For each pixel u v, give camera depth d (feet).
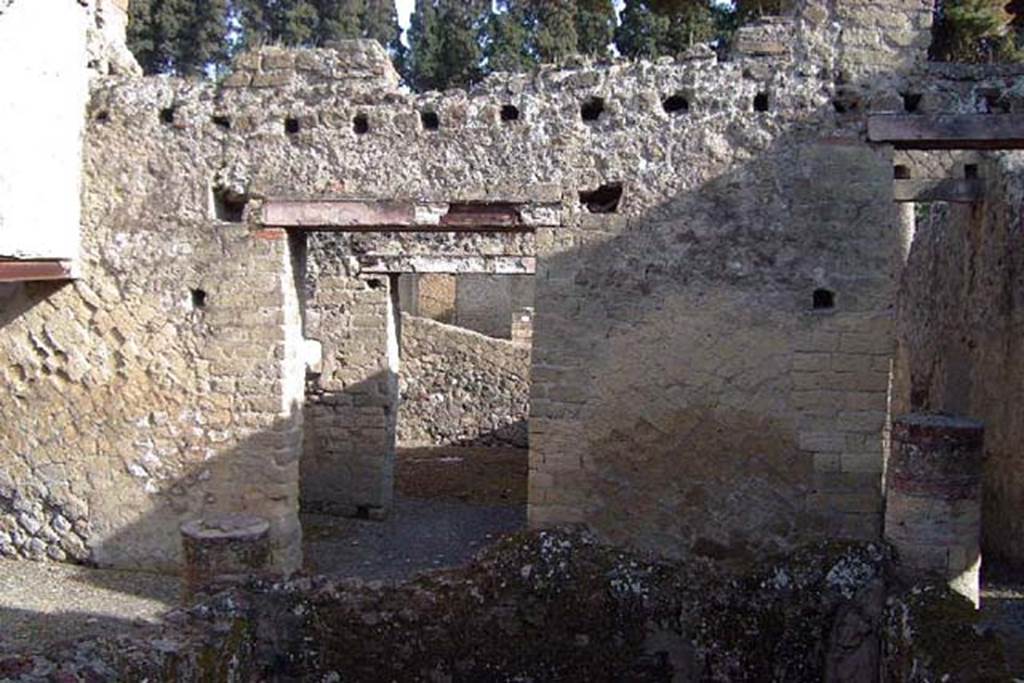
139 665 17.75
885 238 27.43
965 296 40.55
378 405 42.14
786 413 27.73
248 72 30.09
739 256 27.91
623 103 28.48
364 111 29.53
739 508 27.96
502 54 97.86
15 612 26.63
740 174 27.91
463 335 60.29
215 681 19.53
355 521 41.16
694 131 28.12
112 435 31.12
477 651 22.31
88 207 30.89
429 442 60.70
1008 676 17.28
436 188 29.25
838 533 27.58
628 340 28.35
